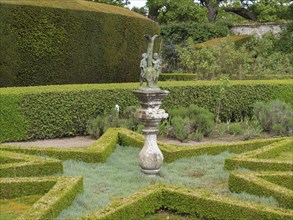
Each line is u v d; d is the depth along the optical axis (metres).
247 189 5.47
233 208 4.63
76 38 13.02
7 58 11.58
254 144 8.27
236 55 15.88
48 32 12.30
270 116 10.97
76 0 15.19
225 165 6.76
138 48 15.35
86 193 5.48
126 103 10.92
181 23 28.39
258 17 31.06
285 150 8.20
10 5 11.45
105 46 13.95
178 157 7.40
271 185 5.30
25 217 4.15
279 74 17.53
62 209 4.73
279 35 24.11
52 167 6.25
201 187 6.00
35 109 9.73
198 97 11.87
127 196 5.16
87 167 6.87
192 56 16.62
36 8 11.95
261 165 6.56
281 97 13.17
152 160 6.24
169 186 5.27
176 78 18.38
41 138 9.94
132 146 8.27
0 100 9.27
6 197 5.37
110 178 6.32
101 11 13.74
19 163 6.15
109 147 7.70
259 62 17.34
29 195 5.42
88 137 10.33
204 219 4.86
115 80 14.70
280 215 4.35
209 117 10.54
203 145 7.91
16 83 11.90
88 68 13.55
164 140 9.95
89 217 4.23
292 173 5.83
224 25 28.34
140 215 4.82
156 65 6.09
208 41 25.02
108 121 10.15
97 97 10.52
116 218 4.41
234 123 11.51
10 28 11.53
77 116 10.31
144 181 6.09
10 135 9.46
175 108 11.23
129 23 14.74
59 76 12.80
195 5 30.42
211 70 15.42
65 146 9.18
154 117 6.07
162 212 5.11
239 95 12.52
